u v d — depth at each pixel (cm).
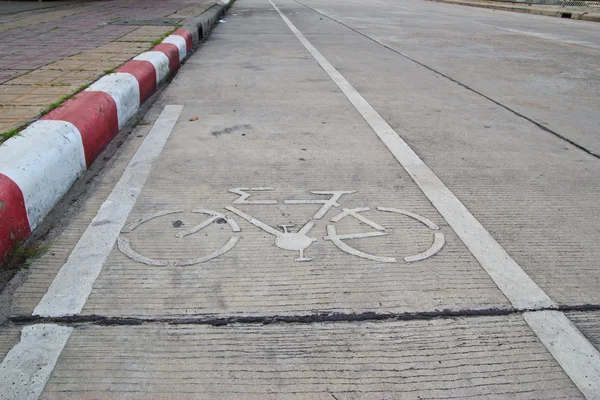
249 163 360
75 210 289
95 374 177
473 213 296
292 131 430
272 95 543
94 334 195
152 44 684
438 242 264
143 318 204
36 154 281
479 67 739
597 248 263
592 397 172
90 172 342
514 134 441
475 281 232
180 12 1121
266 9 1588
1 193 237
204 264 240
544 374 181
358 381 177
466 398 171
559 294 225
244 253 250
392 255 251
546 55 864
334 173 347
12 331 195
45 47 661
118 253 247
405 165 365
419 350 192
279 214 288
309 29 1115
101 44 686
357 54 813
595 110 525
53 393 168
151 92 541
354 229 275
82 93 412
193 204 298
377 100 537
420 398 171
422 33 1119
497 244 264
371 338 197
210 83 589
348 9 1714
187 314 207
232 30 1062
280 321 205
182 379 176
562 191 329
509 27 1324
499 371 182
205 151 380
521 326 205
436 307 215
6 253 238
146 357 185
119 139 406
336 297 220
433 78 654
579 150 407
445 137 427
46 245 253
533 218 292
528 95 581
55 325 199
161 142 398
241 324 203
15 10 1134
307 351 191
